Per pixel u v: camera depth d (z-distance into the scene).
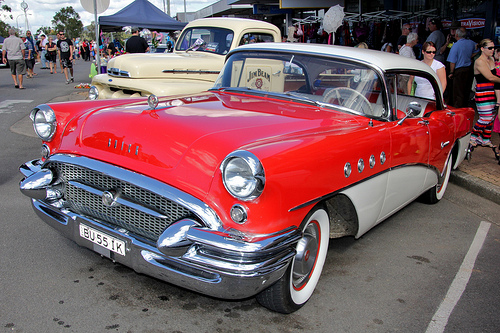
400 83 3.79
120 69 5.82
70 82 16.08
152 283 3.02
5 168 5.57
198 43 6.48
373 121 3.35
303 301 2.84
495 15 10.76
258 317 2.73
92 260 3.28
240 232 2.25
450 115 4.79
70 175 2.88
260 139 2.49
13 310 2.61
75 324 2.52
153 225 2.51
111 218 2.70
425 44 6.98
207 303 2.84
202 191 2.30
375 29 13.03
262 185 2.18
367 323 2.74
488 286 3.29
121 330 2.50
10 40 13.33
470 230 4.44
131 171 2.51
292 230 2.42
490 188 5.48
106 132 2.76
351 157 2.86
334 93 3.44
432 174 4.43
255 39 6.76
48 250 3.40
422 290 3.19
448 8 12.20
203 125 2.62
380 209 3.46
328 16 9.99
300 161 2.43
